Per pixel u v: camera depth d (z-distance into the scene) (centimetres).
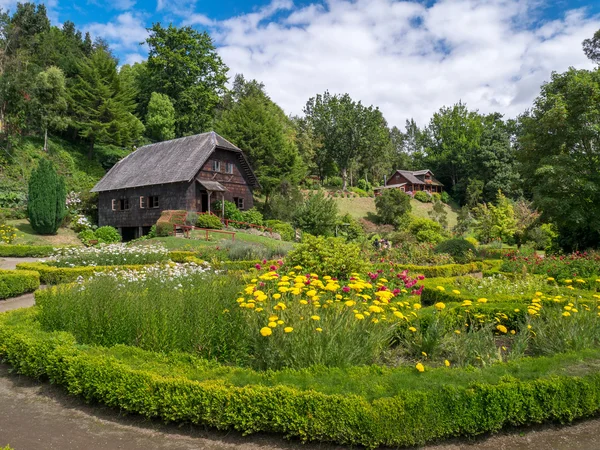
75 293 653
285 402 392
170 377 434
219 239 2469
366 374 439
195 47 4862
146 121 4862
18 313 678
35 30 5166
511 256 1590
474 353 537
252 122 4016
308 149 5772
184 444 394
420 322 616
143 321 553
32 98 3622
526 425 427
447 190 7256
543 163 1958
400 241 2703
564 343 559
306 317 511
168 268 999
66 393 503
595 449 388
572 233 2089
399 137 10762
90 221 3450
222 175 3234
